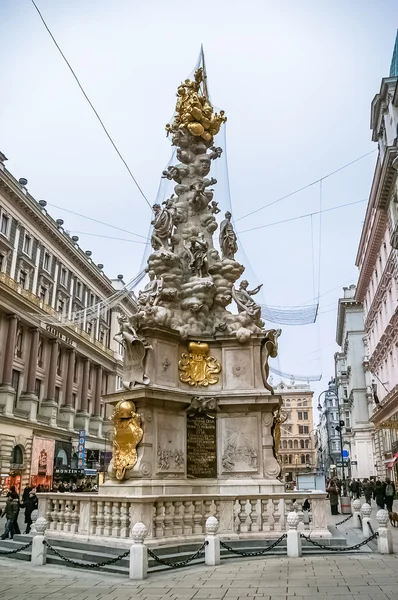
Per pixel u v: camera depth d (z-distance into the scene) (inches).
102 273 2416.3
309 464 2829.7
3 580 386.9
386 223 1589.6
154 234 647.8
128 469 517.3
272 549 468.1
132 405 530.9
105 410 2322.8
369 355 2150.6
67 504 513.7
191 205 676.7
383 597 311.4
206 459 554.9
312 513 504.4
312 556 459.5
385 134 1473.9
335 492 944.9
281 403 582.2
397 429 1576.0
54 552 441.1
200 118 708.0
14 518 574.2
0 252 1609.3
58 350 1951.3
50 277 1930.4
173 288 608.7
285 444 2878.9
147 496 445.1
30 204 1743.4
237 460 551.5
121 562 413.4
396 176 1352.1
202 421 564.4
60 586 364.2
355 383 2445.9
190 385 579.2
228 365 586.9
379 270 1796.3
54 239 1961.1
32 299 1726.1
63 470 1770.4
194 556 422.9
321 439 4077.3
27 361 1710.1
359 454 2349.9
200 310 607.8
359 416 2397.9
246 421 562.9
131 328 565.0
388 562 425.7
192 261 626.8
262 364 583.5
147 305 575.5
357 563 422.9
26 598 329.1
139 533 400.2
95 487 1391.5
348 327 2541.8
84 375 2142.0
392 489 866.1
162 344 569.6
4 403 1525.6
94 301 2293.3
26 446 1596.9
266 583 355.9
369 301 2106.3
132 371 554.6
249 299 620.7
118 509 463.5
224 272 637.3
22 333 1706.4
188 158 705.6
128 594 336.2
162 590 345.1
